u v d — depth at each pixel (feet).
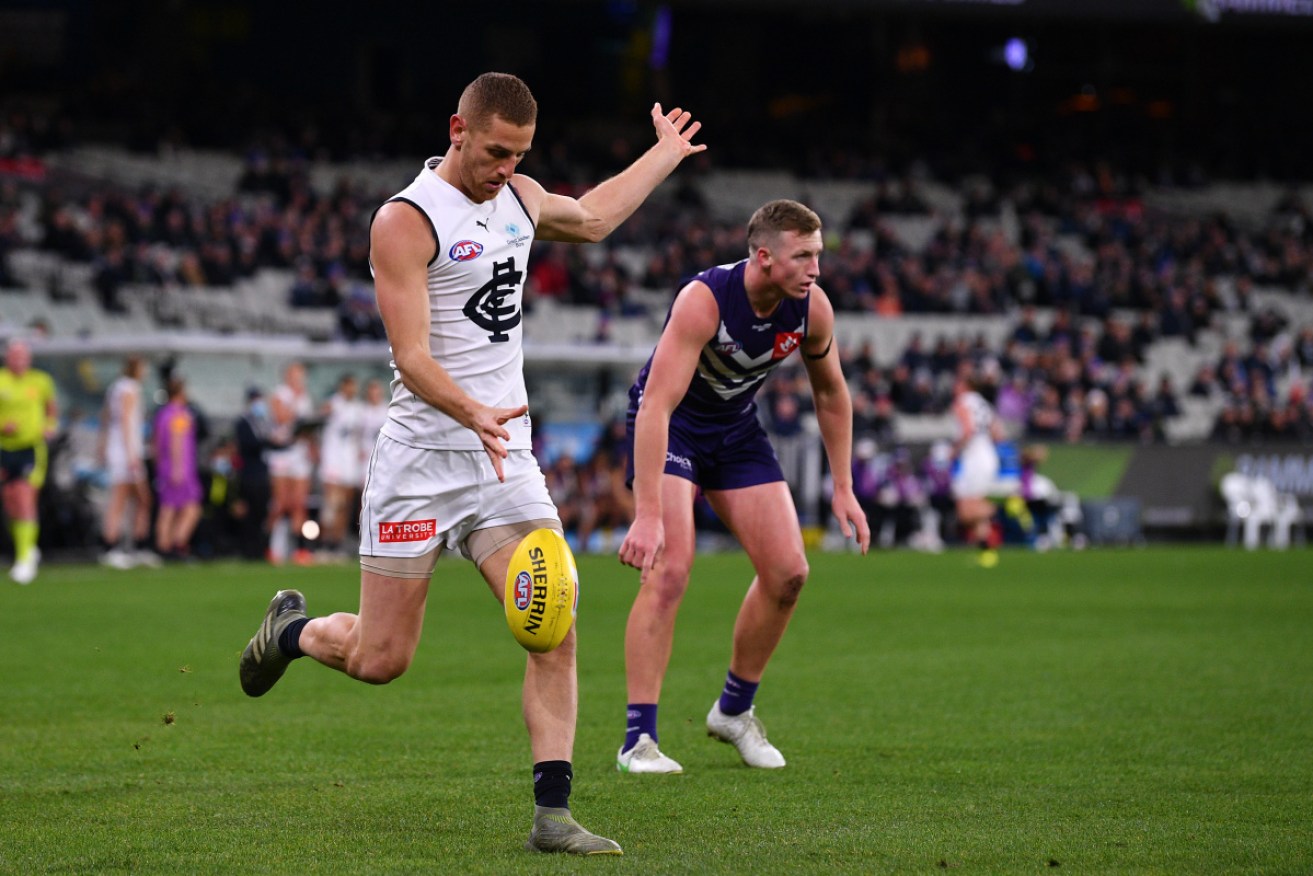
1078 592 111.45
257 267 214.90
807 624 88.74
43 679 63.67
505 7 307.17
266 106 269.44
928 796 40.98
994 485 155.22
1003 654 74.38
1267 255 283.38
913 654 74.38
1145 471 188.14
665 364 43.42
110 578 117.50
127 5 283.18
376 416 143.02
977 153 306.55
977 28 329.11
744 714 46.70
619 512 164.04
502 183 34.58
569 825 34.04
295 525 139.23
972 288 246.06
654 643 45.78
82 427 144.25
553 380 163.63
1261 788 42.01
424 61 304.09
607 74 314.35
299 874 31.65
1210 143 324.60
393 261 33.94
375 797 40.50
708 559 152.76
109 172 242.58
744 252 240.73
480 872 31.76
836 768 45.52
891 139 308.19
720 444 47.29
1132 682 64.34
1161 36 330.95
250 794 40.88
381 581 35.55
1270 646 77.77
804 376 195.83
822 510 173.68
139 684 62.49
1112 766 45.50
